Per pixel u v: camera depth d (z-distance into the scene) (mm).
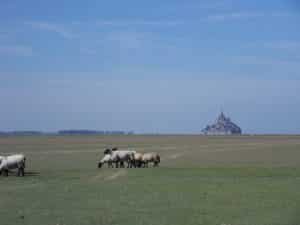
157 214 31344
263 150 127125
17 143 189625
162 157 100750
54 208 33781
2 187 46219
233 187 44562
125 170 64188
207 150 130125
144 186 45906
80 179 54000
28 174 60469
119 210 32844
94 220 29641
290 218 29875
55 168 71062
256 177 54219
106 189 44000
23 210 33062
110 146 160500
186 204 35094
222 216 30578
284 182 48469
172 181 50125
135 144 181625
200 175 56688
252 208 33312
